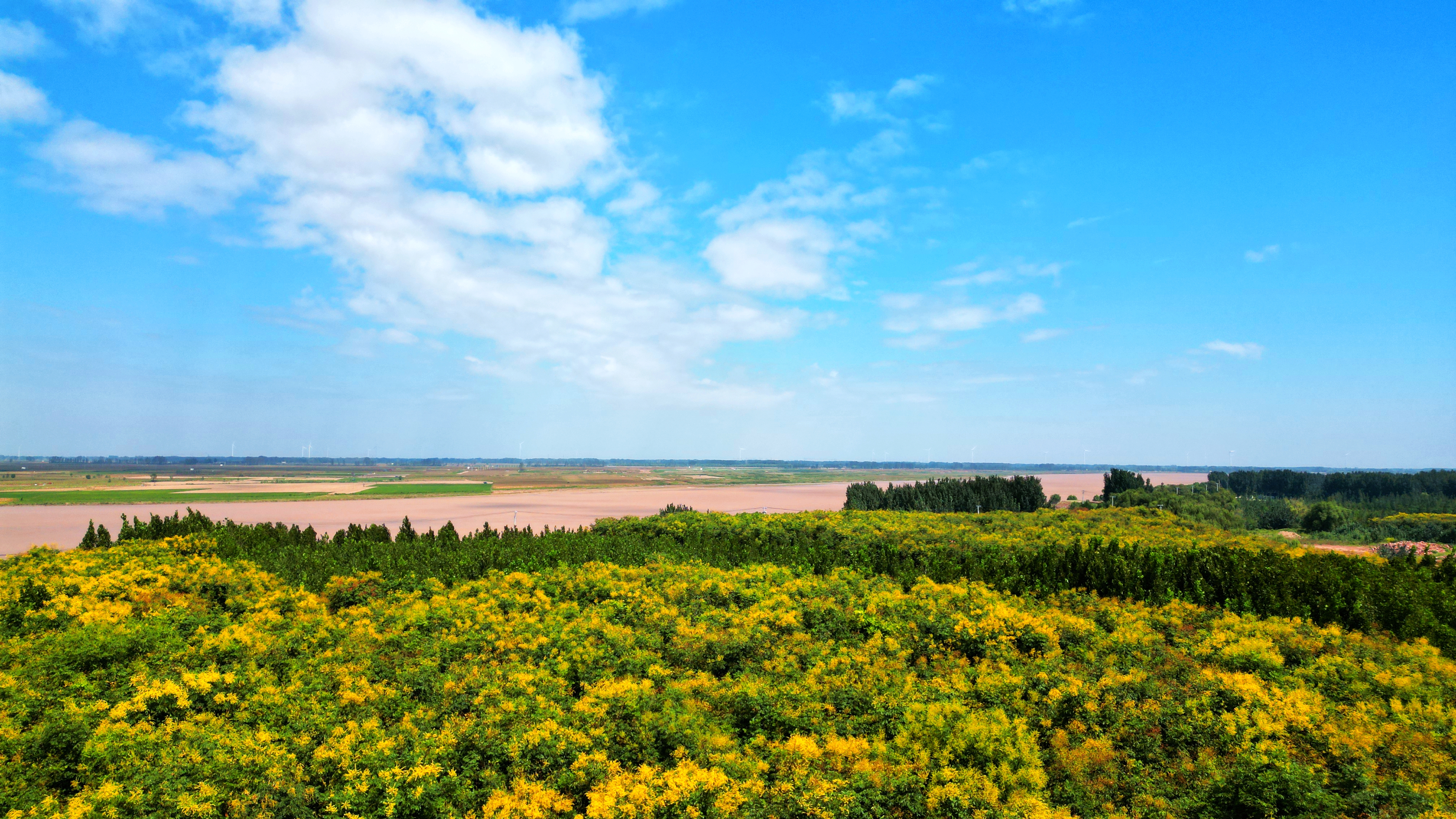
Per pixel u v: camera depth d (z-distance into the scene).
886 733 10.22
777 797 8.42
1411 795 8.14
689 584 17.91
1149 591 17.14
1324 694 11.53
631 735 10.02
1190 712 10.37
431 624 14.91
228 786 8.66
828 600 16.11
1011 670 12.21
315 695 11.30
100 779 8.79
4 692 10.59
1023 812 8.32
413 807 8.55
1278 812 7.96
